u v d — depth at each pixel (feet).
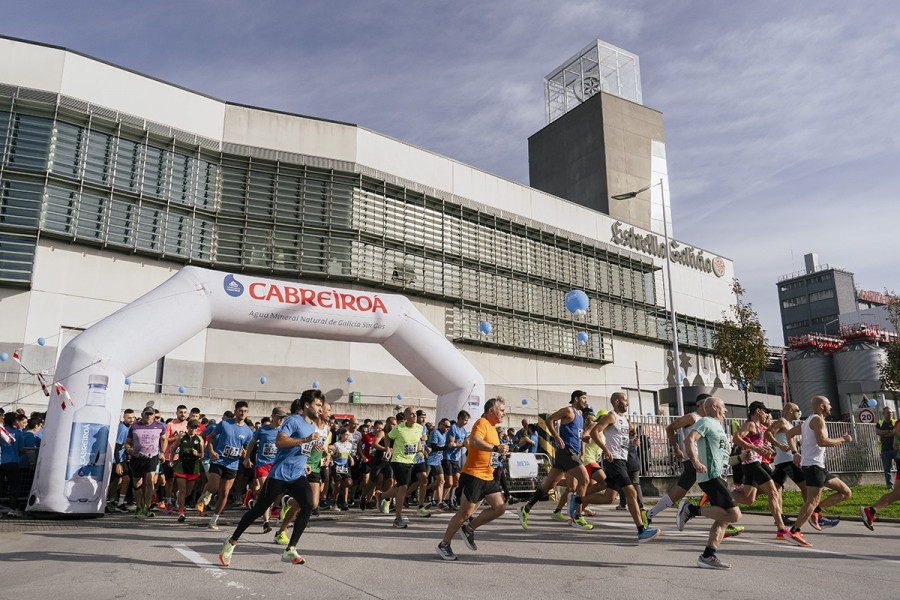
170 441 39.22
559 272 108.88
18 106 68.39
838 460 63.36
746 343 124.26
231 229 79.30
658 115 155.33
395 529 30.76
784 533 26.63
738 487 28.45
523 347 98.84
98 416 36.50
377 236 86.22
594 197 144.66
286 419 21.43
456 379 50.49
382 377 83.46
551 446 49.34
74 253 68.95
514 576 19.02
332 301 46.32
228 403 69.51
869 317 252.62
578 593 16.79
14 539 26.58
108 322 38.91
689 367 127.13
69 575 18.69
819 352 170.71
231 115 81.46
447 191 96.02
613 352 112.88
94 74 72.54
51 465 35.47
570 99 163.32
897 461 29.76
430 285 91.25
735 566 20.86
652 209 147.13
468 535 23.09
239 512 38.42
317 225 82.74
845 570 20.21
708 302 134.21
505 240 102.37
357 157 86.99
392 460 32.45
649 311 121.60
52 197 68.13
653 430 55.77
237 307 43.11
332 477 40.86
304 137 84.58
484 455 22.71
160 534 28.22
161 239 74.02
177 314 40.57
